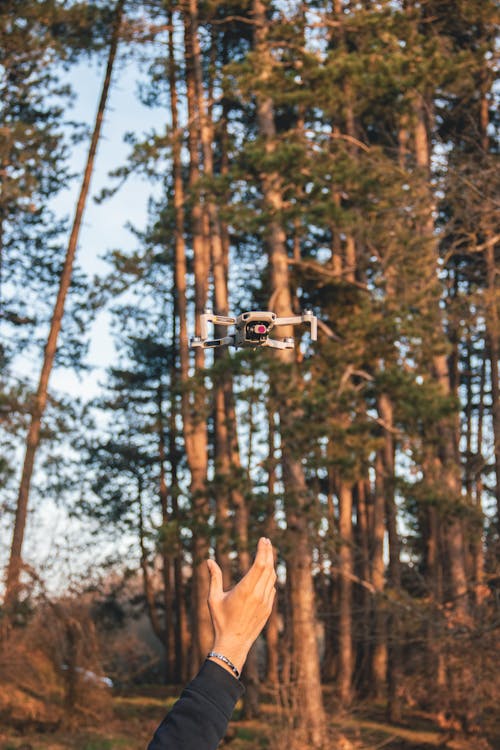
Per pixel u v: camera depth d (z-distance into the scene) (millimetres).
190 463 26672
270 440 31250
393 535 28656
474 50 27328
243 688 1572
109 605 44875
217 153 32750
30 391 21406
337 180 19656
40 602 22125
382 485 31172
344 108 20641
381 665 32938
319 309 30375
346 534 32219
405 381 20094
